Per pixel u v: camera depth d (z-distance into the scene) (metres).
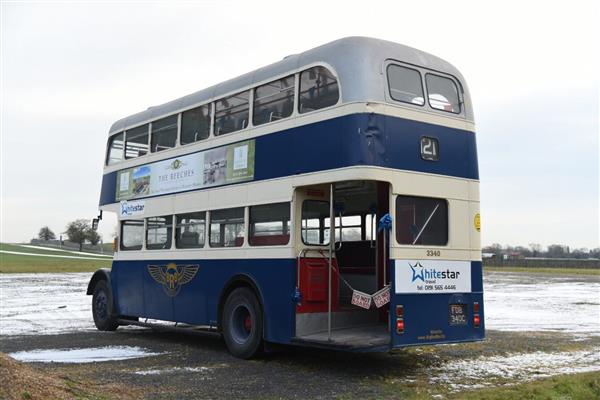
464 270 9.91
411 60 9.83
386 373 9.52
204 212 12.27
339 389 8.29
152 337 14.19
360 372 9.58
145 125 14.60
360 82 9.23
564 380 8.28
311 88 10.02
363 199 11.16
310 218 10.38
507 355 11.34
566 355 11.34
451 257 9.76
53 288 33.06
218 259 11.74
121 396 7.38
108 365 10.09
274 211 10.55
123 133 15.50
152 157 14.15
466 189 10.12
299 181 9.99
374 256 10.87
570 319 18.39
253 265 10.86
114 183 15.61
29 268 58.56
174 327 13.29
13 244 127.88
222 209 11.71
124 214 15.01
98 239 122.19
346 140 9.20
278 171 10.47
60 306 22.73
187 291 12.57
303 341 9.60
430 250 9.52
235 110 11.74
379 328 10.52
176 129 13.42
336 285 10.49
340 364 10.30
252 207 11.05
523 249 93.56
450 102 10.23
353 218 11.27
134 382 8.56
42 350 11.86
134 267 14.48
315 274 10.27
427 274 9.43
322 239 10.55
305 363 10.41
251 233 11.02
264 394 7.96
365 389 8.29
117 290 15.09
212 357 11.09
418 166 9.52
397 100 9.48
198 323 12.20
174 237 13.13
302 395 7.91
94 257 92.88
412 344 9.12
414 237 9.41
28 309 21.58
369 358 10.94
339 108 9.39
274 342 10.30
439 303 9.51
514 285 38.38
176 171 13.24
